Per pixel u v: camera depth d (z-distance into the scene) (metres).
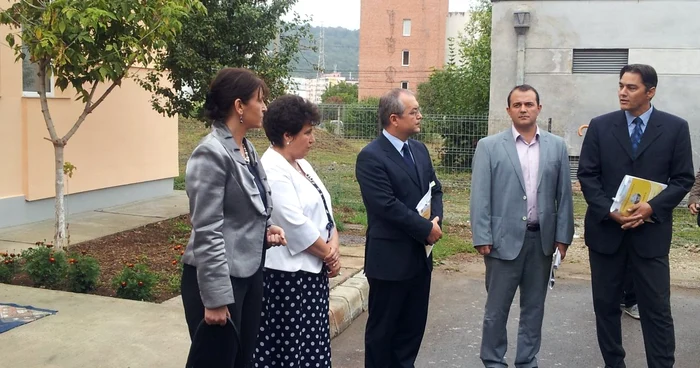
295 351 3.77
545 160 4.46
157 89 9.11
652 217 4.40
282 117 3.74
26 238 8.09
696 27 14.79
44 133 9.15
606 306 4.60
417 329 4.41
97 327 5.03
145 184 11.41
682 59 14.92
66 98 9.45
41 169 9.13
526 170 4.49
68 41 6.29
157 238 8.49
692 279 7.61
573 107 15.65
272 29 9.30
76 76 6.52
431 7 58.88
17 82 8.73
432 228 4.14
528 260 4.54
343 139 13.48
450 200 12.36
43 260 6.15
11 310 5.33
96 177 10.17
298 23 9.73
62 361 4.40
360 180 4.18
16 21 6.57
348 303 5.93
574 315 6.29
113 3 6.26
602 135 4.58
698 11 14.75
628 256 4.53
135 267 6.20
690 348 5.44
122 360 4.45
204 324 3.07
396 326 4.43
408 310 4.38
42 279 6.12
